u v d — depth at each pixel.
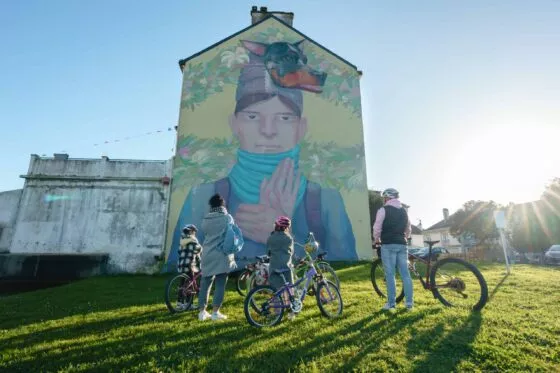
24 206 15.66
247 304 4.49
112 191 16.09
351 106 17.11
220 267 4.96
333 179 15.85
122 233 15.52
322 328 4.21
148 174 16.53
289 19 19.45
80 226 15.52
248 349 3.57
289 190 15.47
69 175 16.20
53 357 3.61
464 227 33.97
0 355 3.73
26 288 14.22
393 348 3.46
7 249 15.11
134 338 4.14
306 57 17.62
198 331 4.33
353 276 9.52
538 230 29.83
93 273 14.69
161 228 15.68
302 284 5.13
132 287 9.87
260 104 16.56
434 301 5.38
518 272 9.21
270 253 5.02
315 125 16.58
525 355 3.21
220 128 16.12
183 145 15.79
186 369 3.17
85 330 4.71
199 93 16.64
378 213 5.28
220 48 17.38
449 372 2.97
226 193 15.23
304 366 3.11
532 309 4.76
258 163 15.75
